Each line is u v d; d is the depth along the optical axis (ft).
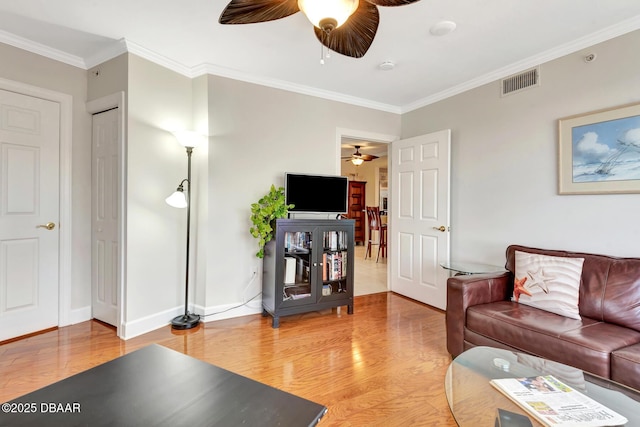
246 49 8.54
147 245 8.84
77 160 9.24
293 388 6.18
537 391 4.06
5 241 8.04
